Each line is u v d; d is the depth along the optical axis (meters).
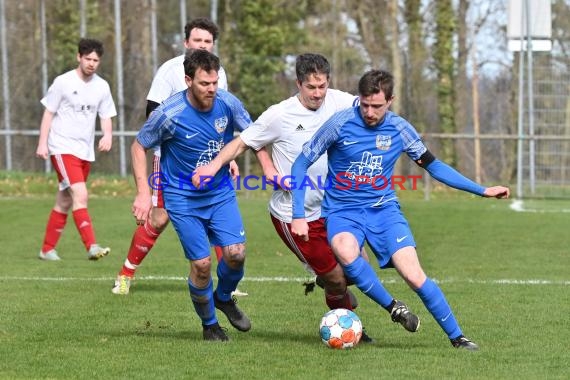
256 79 72.69
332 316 19.62
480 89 73.06
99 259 33.81
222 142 20.08
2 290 27.19
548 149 63.00
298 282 28.92
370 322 22.56
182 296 26.27
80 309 24.17
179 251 37.00
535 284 28.41
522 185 62.25
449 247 37.78
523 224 46.12
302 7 75.12
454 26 74.31
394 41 74.12
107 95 33.91
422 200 60.66
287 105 20.41
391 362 18.17
